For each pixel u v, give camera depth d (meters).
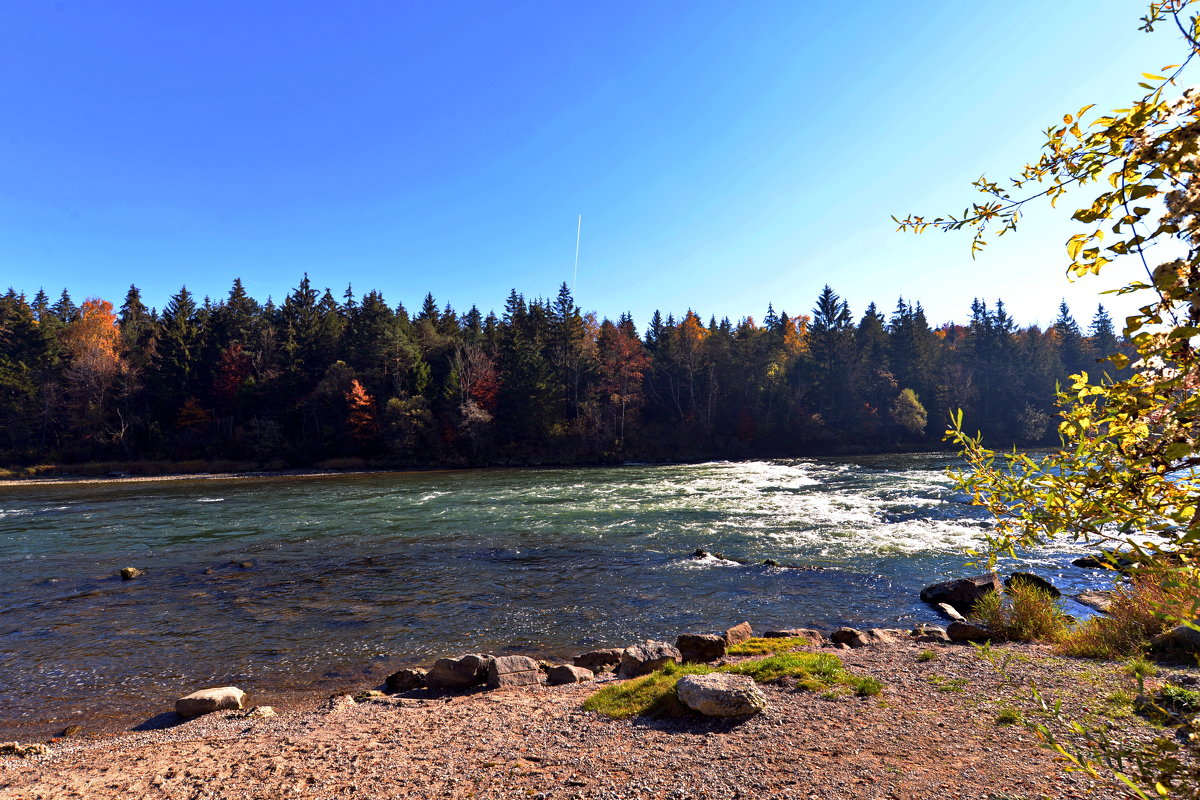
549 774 6.00
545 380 67.94
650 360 76.75
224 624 13.18
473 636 12.32
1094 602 12.66
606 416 70.25
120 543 21.77
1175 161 1.48
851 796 5.02
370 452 64.31
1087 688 6.84
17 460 57.72
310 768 6.66
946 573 15.77
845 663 8.95
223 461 60.47
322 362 72.06
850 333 80.00
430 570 17.38
